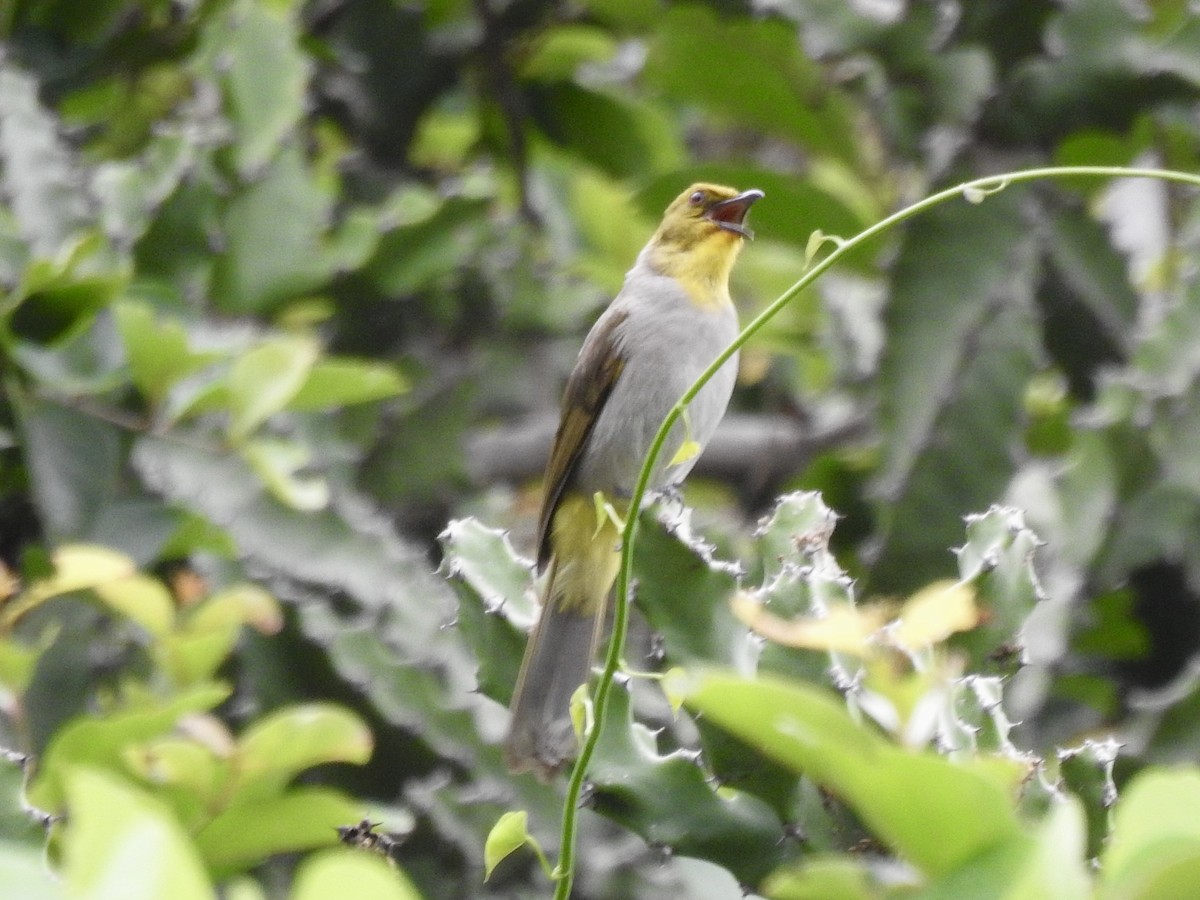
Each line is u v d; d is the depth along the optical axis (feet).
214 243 35.55
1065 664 34.81
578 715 19.06
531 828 29.84
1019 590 20.63
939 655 20.17
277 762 22.52
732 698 14.17
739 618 19.85
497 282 39.14
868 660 18.04
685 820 19.24
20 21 42.14
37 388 31.60
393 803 30.25
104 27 41.98
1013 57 38.22
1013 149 38.19
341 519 32.45
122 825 10.64
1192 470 34.17
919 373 36.14
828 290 43.04
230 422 31.63
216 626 27.84
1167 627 37.40
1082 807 18.92
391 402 37.04
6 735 28.84
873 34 40.09
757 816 19.29
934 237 36.96
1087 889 13.14
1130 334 39.17
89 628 30.71
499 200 46.19
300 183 36.76
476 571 21.59
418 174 45.29
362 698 30.48
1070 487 34.86
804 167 50.11
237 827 22.82
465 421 37.17
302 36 44.04
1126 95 37.86
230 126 37.06
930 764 13.62
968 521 21.24
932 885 13.57
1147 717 31.65
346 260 37.19
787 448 42.01
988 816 13.67
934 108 40.57
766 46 42.65
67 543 31.01
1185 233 38.04
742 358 43.96
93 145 43.45
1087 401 40.45
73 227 34.81
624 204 41.88
